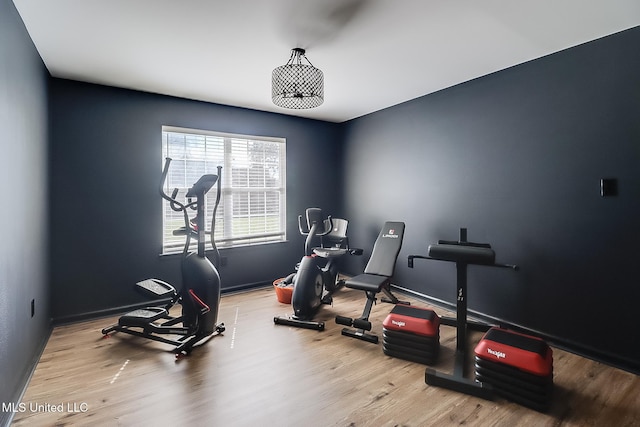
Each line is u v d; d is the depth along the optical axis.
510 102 2.79
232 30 2.11
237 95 3.46
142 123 3.30
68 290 2.95
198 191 2.63
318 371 2.16
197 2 1.79
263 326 2.90
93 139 3.05
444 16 1.96
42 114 2.51
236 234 3.99
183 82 3.05
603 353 2.26
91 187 3.04
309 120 4.55
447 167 3.33
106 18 1.95
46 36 2.16
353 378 2.08
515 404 1.81
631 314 2.15
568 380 2.04
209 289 2.53
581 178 2.38
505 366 1.84
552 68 2.52
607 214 2.26
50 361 2.26
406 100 3.73
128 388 1.95
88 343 2.55
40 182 2.44
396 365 2.24
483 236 3.03
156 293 2.72
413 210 3.71
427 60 2.62
